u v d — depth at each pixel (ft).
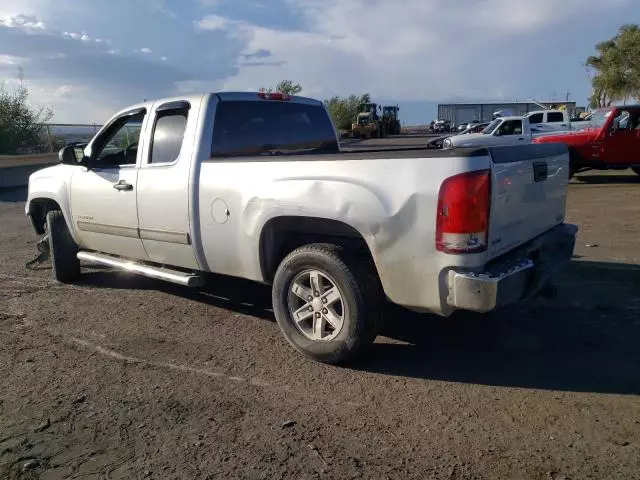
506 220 13.58
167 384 14.11
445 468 10.53
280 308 15.58
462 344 16.22
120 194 19.13
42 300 21.01
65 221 22.34
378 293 14.37
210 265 17.22
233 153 17.84
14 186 62.18
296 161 14.76
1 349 16.40
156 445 11.47
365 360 15.25
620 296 19.80
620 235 30.32
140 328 18.02
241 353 15.93
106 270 25.20
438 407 12.75
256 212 15.49
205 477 10.42
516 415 12.33
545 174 15.43
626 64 143.43
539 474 10.28
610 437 11.39
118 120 19.99
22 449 11.41
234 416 12.51
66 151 20.18
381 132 175.32
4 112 72.69
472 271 12.70
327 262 14.29
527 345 16.02
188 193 16.97
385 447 11.24
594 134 53.01
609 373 14.17
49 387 14.03
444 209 12.54
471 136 61.16
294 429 11.95
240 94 18.40
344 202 13.80
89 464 10.89
